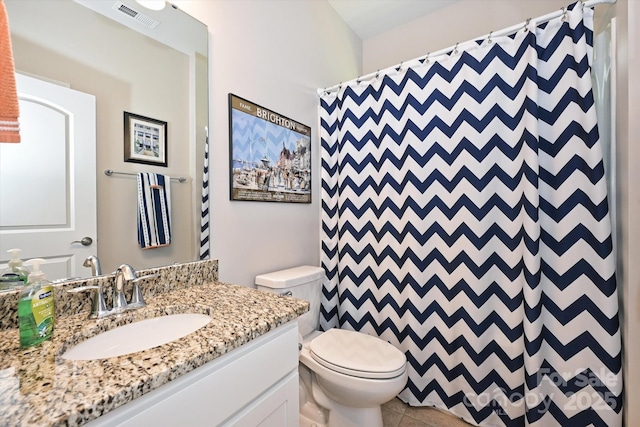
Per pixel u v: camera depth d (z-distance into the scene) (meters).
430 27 2.09
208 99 1.20
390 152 1.60
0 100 0.63
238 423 0.69
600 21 1.25
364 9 2.03
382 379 1.09
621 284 1.11
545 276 1.23
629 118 1.01
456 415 1.43
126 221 0.96
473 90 1.37
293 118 1.65
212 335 0.67
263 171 1.46
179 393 0.57
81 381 0.49
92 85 0.89
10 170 0.74
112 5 0.94
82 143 0.86
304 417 1.38
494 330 1.34
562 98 1.19
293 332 0.86
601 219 1.12
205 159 1.19
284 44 1.59
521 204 1.26
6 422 0.40
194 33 1.16
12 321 0.72
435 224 1.46
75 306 0.83
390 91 1.60
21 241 0.75
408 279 1.52
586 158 1.15
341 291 1.77
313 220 1.83
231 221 1.30
